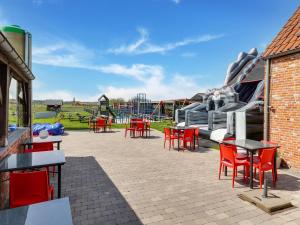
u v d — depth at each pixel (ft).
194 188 18.90
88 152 33.81
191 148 36.50
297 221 13.50
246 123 34.76
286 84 25.68
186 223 13.34
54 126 54.34
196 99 96.17
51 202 8.11
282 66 26.20
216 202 16.16
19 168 13.24
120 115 113.70
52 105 187.52
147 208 15.29
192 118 55.31
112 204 15.90
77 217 14.10
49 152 16.85
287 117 25.58
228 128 38.14
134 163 27.27
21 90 30.78
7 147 16.44
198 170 24.21
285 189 18.37
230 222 13.42
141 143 42.06
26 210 7.59
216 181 20.59
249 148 18.74
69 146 38.88
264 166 19.01
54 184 19.70
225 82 85.61
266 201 15.48
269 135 27.84
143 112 116.26
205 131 44.80
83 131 62.28
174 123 67.72
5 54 15.75
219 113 43.06
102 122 62.39
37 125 55.93
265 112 28.04
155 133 57.26
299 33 25.63
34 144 21.47
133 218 13.97
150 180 20.98
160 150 35.35
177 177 21.86
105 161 28.27
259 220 13.62
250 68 74.43
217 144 39.47
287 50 24.90
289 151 25.30
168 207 15.43
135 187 19.19
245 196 16.51
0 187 13.85
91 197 17.08
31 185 12.07
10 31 29.91
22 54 30.78
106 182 20.43
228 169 24.43
